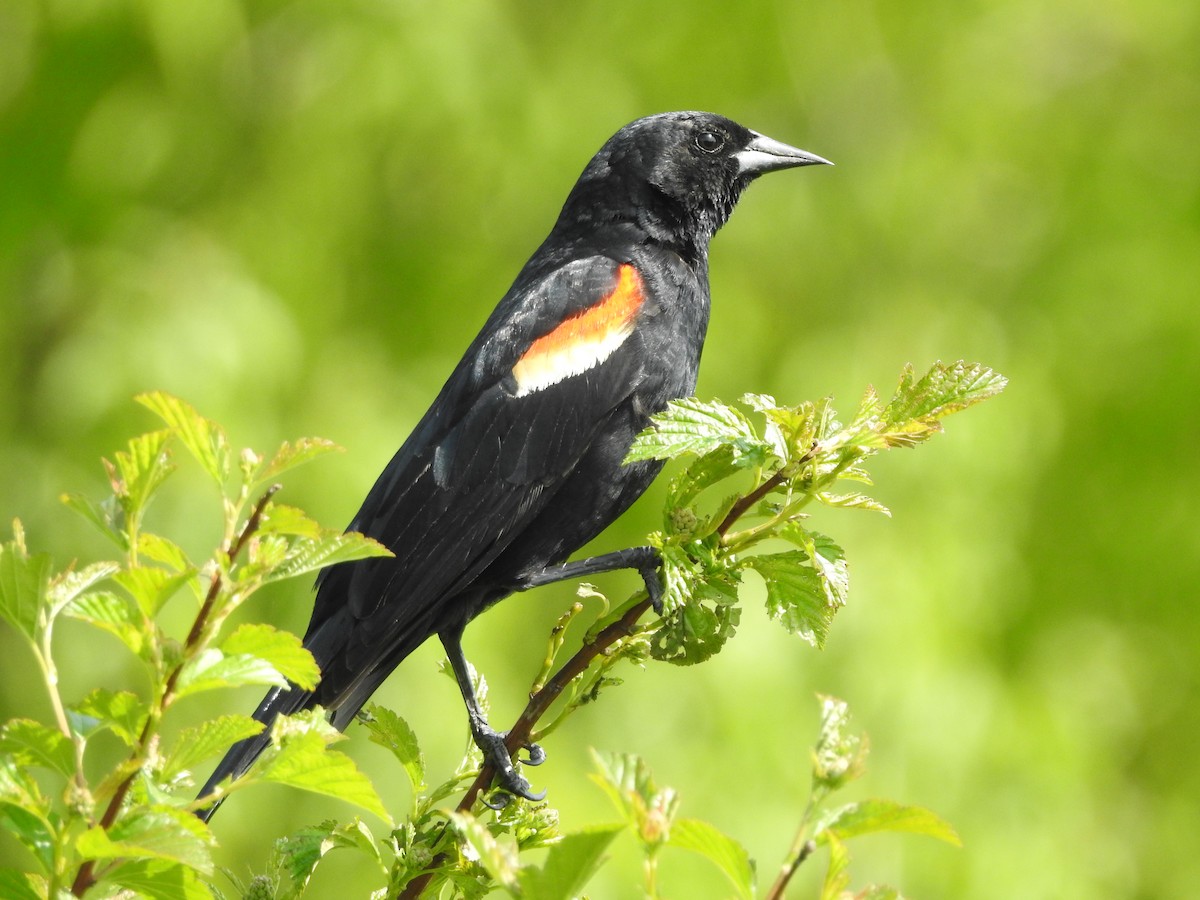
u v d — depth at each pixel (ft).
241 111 46.65
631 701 41.83
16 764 9.97
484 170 45.16
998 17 50.78
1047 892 41.75
